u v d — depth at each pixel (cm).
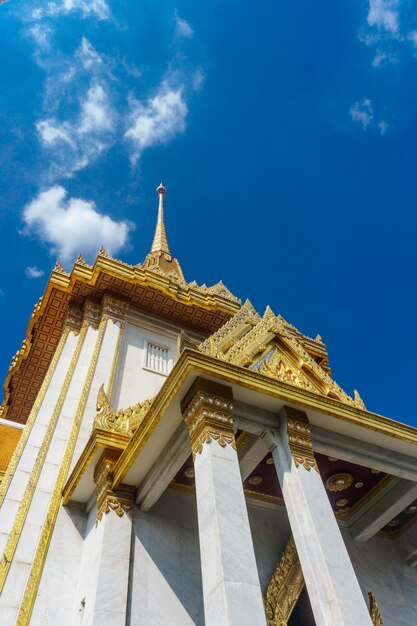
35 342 1956
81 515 1090
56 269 1878
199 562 1001
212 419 822
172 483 1105
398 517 1234
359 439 1013
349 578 702
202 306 1972
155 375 1655
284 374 1078
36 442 1319
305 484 813
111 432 1057
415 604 1156
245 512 714
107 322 1742
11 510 1122
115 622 818
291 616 1081
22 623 863
